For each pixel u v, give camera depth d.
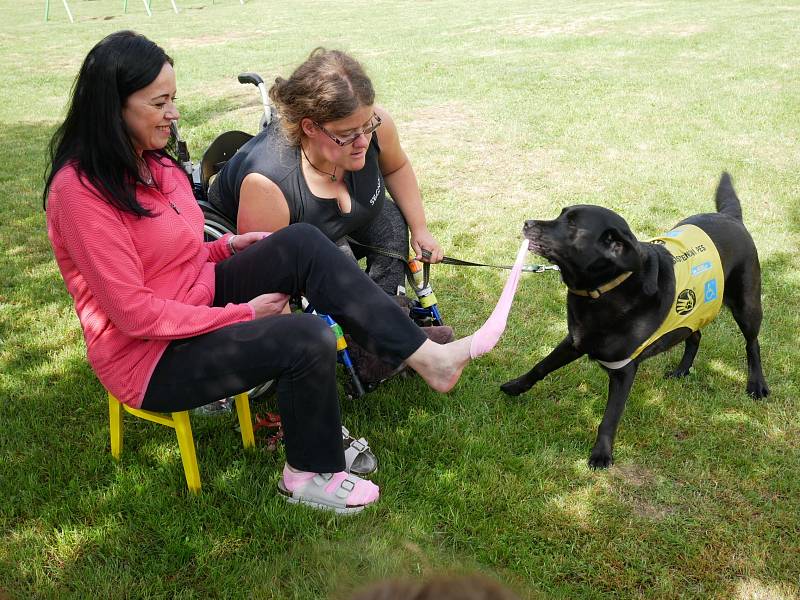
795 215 5.93
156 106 2.46
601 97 9.72
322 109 2.86
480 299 4.74
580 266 3.19
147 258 2.64
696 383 3.91
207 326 2.62
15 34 19.25
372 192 3.41
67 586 2.58
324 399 2.76
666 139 7.87
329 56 2.96
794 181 6.64
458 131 8.47
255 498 2.95
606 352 3.33
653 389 3.84
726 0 18.97
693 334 3.89
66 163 2.44
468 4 22.22
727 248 3.62
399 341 2.83
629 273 3.18
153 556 2.71
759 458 3.32
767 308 4.57
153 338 2.56
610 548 2.82
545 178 6.88
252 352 2.63
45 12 24.72
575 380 3.90
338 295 2.83
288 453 2.89
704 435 3.48
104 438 3.32
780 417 3.62
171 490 2.99
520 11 19.38
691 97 9.50
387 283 3.70
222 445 3.27
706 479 3.21
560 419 3.61
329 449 2.86
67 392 3.67
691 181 6.68
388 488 3.06
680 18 16.08
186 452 2.91
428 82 11.09
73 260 2.50
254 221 3.22
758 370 3.83
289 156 3.16
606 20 16.50
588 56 12.59
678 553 2.82
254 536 2.80
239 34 17.69
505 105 9.52
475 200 6.39
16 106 10.62
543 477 3.20
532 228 3.23
